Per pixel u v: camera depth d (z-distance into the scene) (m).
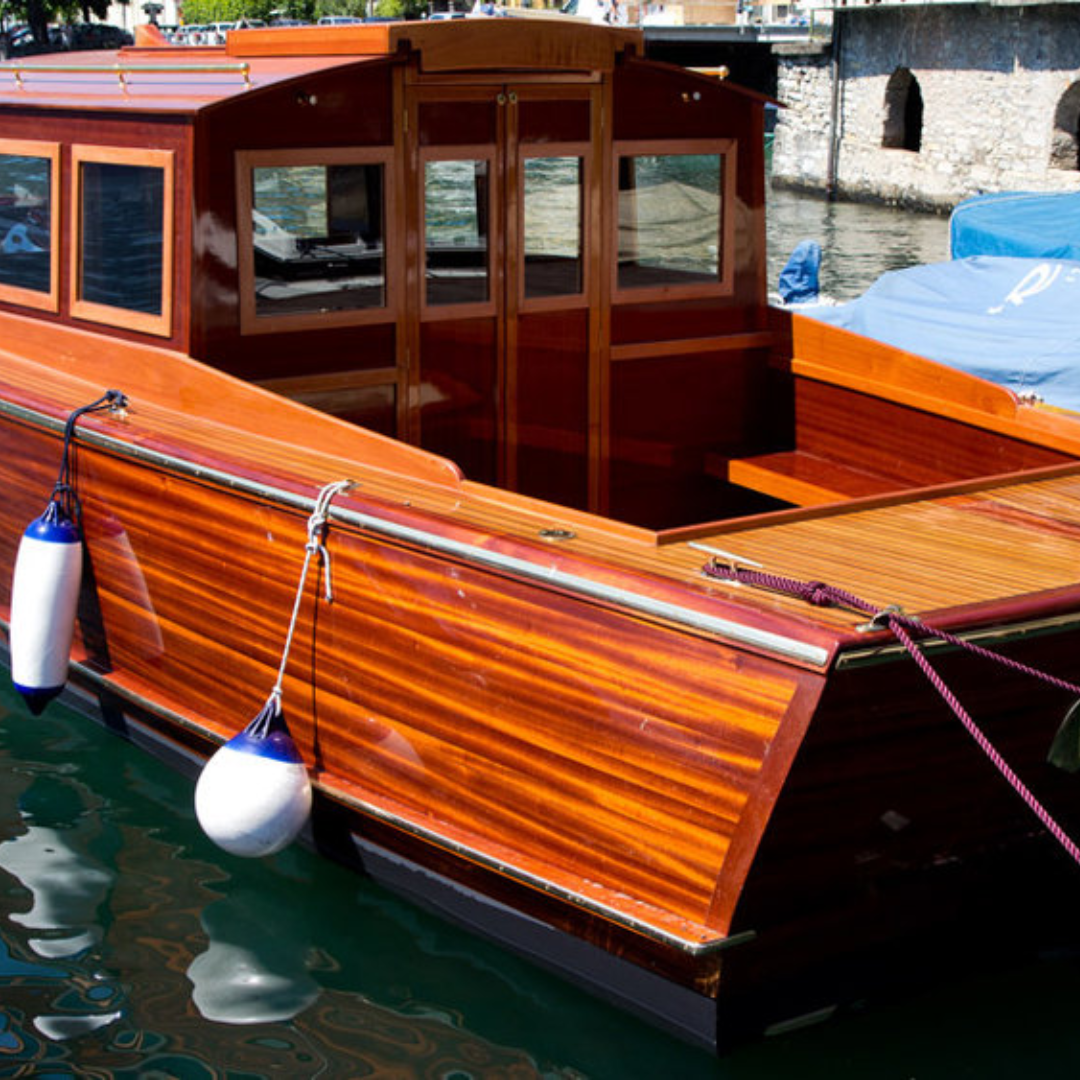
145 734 5.93
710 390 6.45
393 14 53.38
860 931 4.20
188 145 5.22
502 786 4.36
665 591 3.82
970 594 3.87
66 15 59.59
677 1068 4.22
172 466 5.08
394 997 4.55
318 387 5.58
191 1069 4.25
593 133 5.92
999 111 26.36
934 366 5.85
